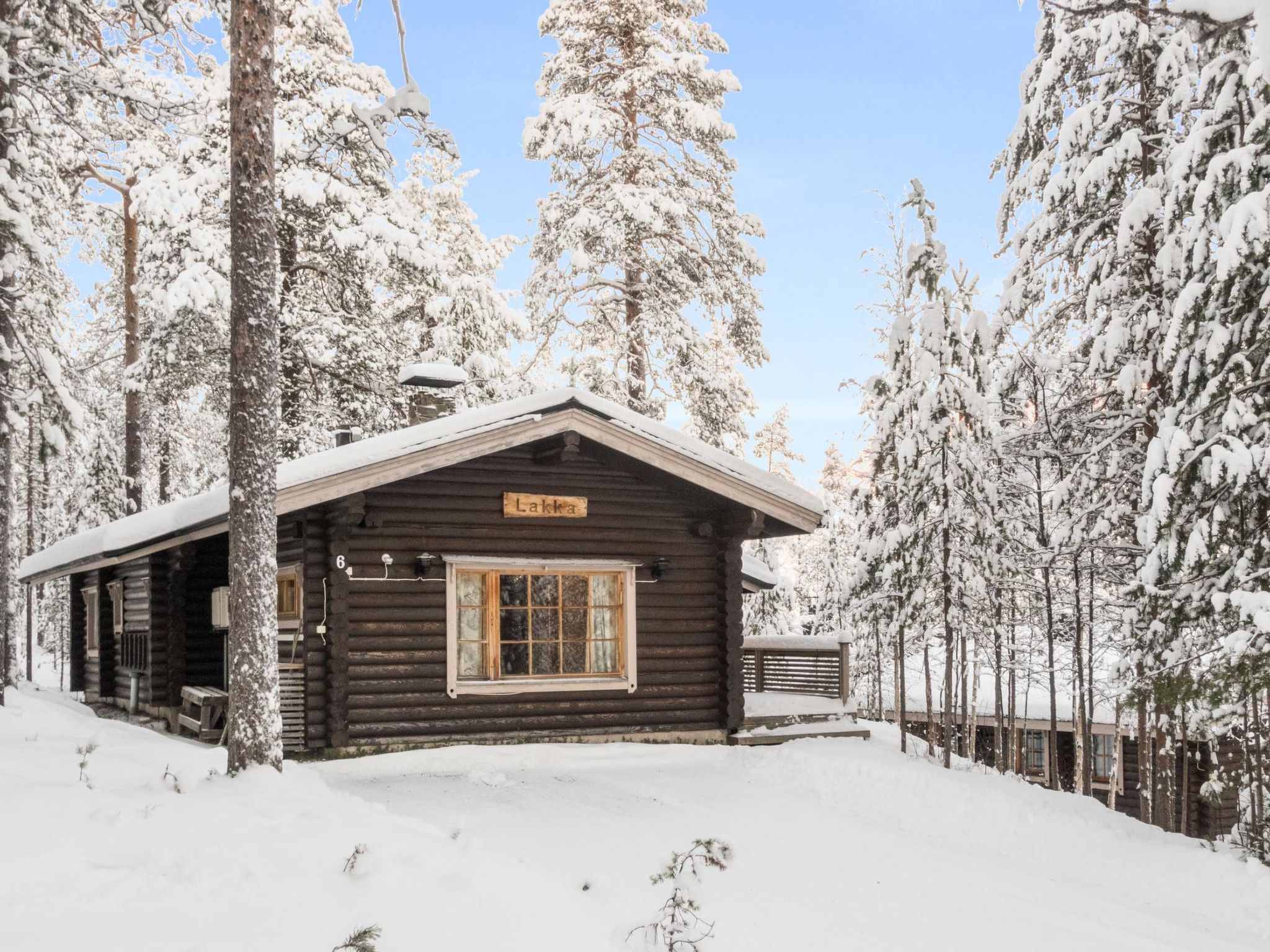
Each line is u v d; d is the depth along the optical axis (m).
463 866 6.84
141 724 16.78
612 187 24.25
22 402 14.30
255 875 6.29
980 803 12.44
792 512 15.05
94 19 17.50
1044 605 17.92
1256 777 13.75
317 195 22.03
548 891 6.94
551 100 25.19
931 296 14.89
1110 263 14.96
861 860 10.05
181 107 16.14
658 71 24.72
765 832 10.73
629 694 14.86
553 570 14.53
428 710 13.59
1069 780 22.77
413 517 13.70
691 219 25.19
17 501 38.28
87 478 30.53
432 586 13.76
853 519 28.72
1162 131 14.81
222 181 22.19
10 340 14.83
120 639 19.34
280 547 14.52
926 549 14.73
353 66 24.27
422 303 28.42
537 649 14.41
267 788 8.31
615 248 24.44
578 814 10.91
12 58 14.70
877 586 16.22
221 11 15.74
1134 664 13.45
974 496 14.54
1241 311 11.35
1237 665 10.52
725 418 25.50
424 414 17.84
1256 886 10.09
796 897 8.65
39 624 43.19
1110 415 15.42
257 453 9.18
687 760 14.38
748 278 25.75
